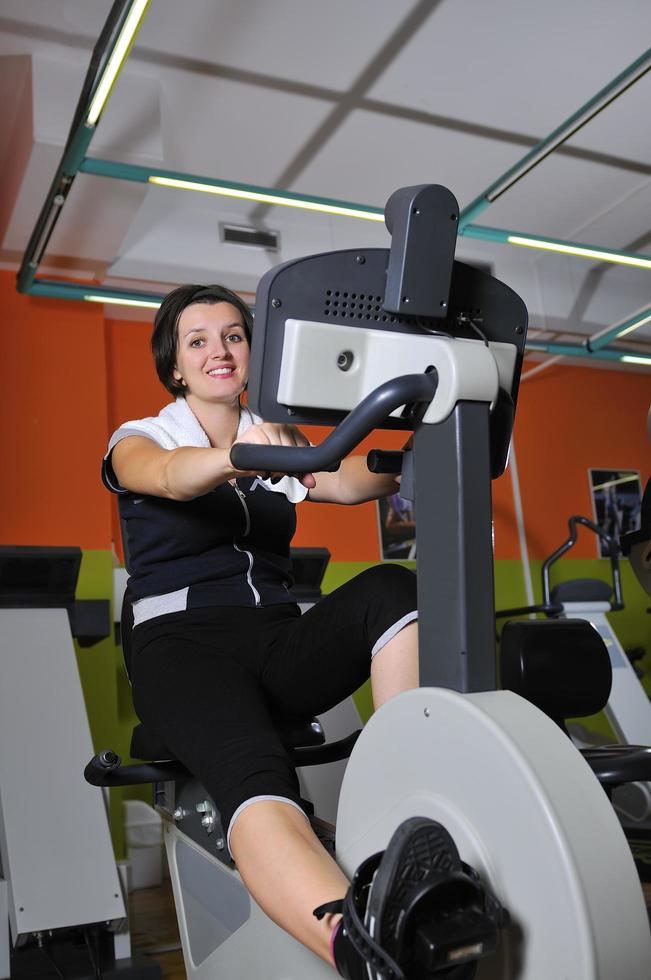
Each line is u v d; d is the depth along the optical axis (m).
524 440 6.20
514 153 4.43
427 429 1.11
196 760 1.23
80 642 3.00
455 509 1.06
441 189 1.12
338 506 5.32
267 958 1.34
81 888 2.27
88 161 3.06
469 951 0.87
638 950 0.87
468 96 3.94
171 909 3.26
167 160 4.33
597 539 6.28
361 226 5.17
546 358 6.38
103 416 4.41
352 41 3.54
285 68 3.69
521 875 0.92
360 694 4.98
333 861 1.09
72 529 4.24
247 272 4.88
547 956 0.89
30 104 3.46
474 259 5.53
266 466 1.07
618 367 6.64
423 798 1.04
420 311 1.12
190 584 1.50
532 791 0.91
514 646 2.03
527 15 3.43
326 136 4.21
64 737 2.55
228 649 1.41
